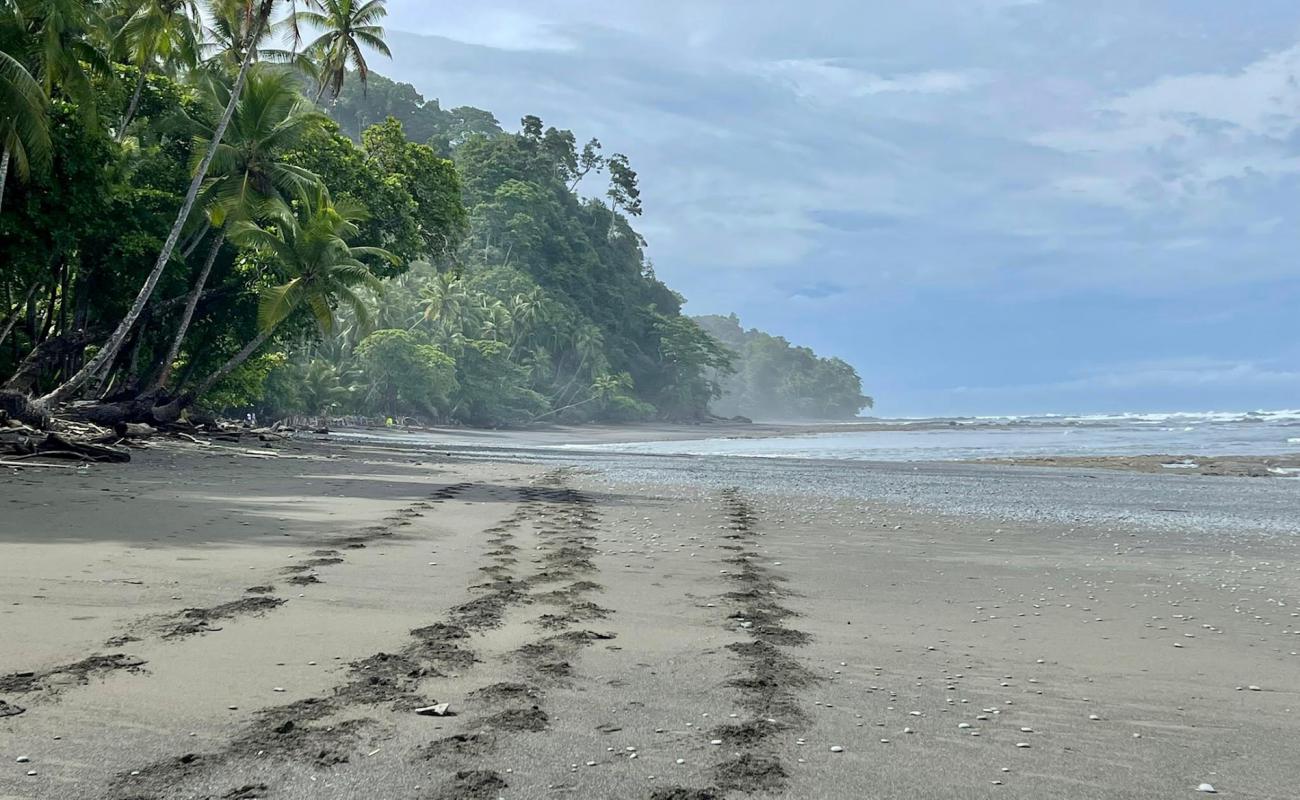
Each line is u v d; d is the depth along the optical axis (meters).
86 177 22.67
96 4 26.31
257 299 35.47
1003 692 5.10
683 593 7.75
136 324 31.75
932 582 8.82
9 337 30.27
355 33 38.44
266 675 4.89
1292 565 10.46
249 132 29.75
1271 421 126.31
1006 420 179.00
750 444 69.19
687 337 156.88
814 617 7.02
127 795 3.34
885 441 74.44
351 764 3.71
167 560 8.29
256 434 34.00
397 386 93.62
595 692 4.80
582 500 16.19
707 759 3.88
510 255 132.62
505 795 3.44
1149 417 175.25
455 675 5.02
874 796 3.54
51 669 4.86
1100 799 3.59
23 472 16.02
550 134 161.50
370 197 36.69
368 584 7.60
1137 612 7.59
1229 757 4.11
